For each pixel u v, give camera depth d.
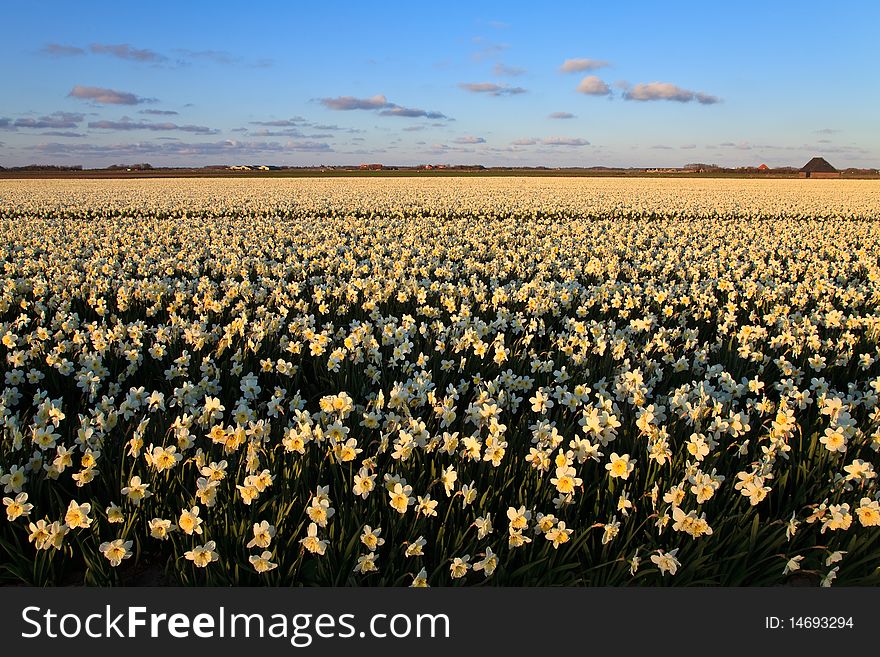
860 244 19.95
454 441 4.35
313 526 3.62
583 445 4.21
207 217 28.59
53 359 6.20
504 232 20.27
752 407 5.34
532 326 7.71
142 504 4.15
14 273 12.80
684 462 4.43
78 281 10.98
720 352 7.73
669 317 9.08
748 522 4.16
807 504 4.31
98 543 3.97
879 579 3.84
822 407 4.90
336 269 13.73
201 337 6.91
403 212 29.70
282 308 8.70
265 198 36.66
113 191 43.59
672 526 3.97
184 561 3.86
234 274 12.92
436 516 4.11
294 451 4.43
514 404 5.34
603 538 3.80
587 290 10.87
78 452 4.76
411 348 6.99
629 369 6.48
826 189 51.97
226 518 3.91
